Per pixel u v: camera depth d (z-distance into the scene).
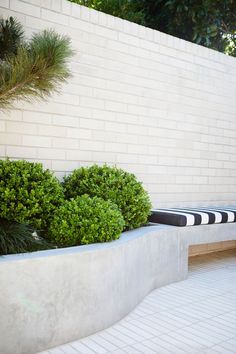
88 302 2.45
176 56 4.79
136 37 4.38
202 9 6.08
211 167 5.27
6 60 2.38
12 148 3.43
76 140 3.87
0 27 2.77
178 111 4.83
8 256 2.21
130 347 2.32
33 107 3.55
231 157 5.56
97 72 4.03
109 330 2.57
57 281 2.28
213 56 5.25
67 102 3.79
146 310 2.97
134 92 4.36
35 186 2.77
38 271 2.20
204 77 5.14
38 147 3.60
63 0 3.77
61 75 2.30
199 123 5.09
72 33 3.83
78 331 2.40
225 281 3.89
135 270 3.00
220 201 5.41
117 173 3.52
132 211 3.37
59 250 2.42
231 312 2.96
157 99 4.59
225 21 6.69
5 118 3.39
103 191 3.28
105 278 2.56
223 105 5.41
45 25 3.64
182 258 3.89
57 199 2.89
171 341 2.42
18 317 2.12
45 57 2.10
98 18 4.04
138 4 6.76
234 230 4.44
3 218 2.68
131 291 2.93
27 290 2.15
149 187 4.54
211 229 4.16
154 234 3.44
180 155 4.87
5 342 2.07
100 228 2.70
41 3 3.61
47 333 2.25
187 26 6.47
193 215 3.94
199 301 3.21
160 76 4.62
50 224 2.80
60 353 2.21
